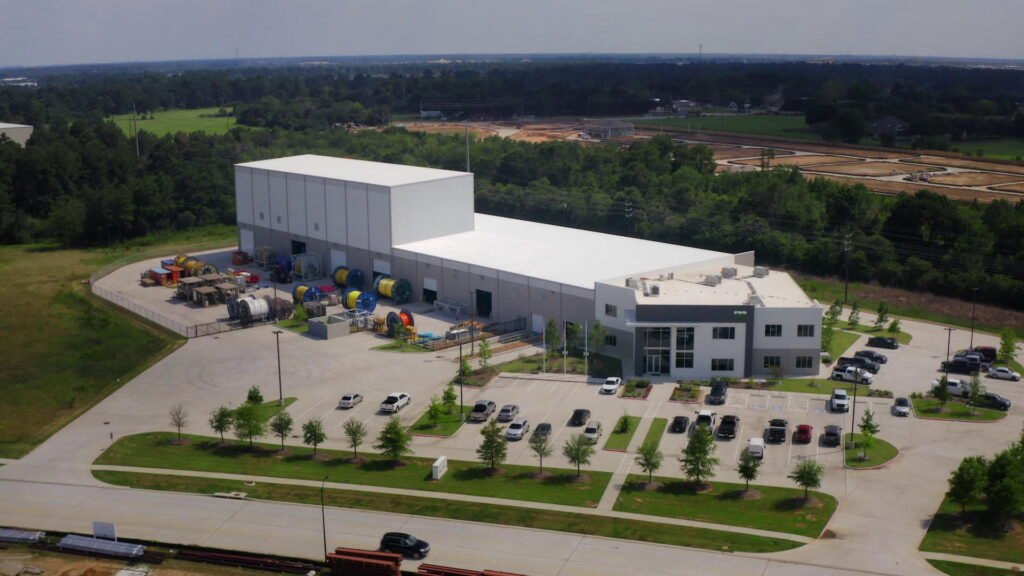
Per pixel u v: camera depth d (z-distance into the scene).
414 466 87.81
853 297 150.75
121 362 121.06
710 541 72.88
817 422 96.06
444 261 139.38
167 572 71.19
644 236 192.75
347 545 73.88
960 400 101.94
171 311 143.75
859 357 113.56
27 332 135.75
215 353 122.75
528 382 108.88
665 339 110.38
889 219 176.25
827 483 82.44
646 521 76.25
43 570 71.62
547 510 78.44
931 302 145.62
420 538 74.50
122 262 181.00
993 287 144.62
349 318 133.50
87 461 91.12
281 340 128.00
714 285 121.00
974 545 71.62
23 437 97.44
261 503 81.38
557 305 124.69
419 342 124.06
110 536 75.44
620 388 106.38
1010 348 113.44
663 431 94.06
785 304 111.50
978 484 74.31
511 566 70.06
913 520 75.75
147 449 93.56
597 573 68.88
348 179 155.62
